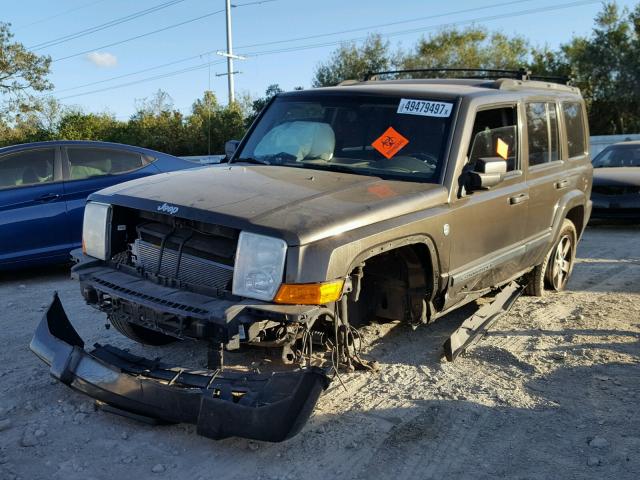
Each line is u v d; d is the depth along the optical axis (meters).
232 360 4.43
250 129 5.51
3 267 7.03
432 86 5.22
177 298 3.55
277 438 3.11
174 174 4.63
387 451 3.47
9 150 7.18
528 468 3.33
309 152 4.90
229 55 48.78
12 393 4.05
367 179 4.37
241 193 3.88
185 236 3.82
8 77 43.91
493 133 5.07
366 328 5.40
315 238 3.38
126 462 3.30
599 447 3.52
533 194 5.56
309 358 3.63
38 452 3.36
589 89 44.19
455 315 5.90
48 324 3.96
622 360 4.82
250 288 3.38
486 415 3.91
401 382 4.36
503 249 5.22
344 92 5.14
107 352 3.80
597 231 11.59
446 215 4.33
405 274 4.39
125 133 46.16
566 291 6.93
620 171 11.79
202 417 3.21
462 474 3.27
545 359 4.84
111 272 4.10
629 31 42.25
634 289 7.00
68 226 7.38
